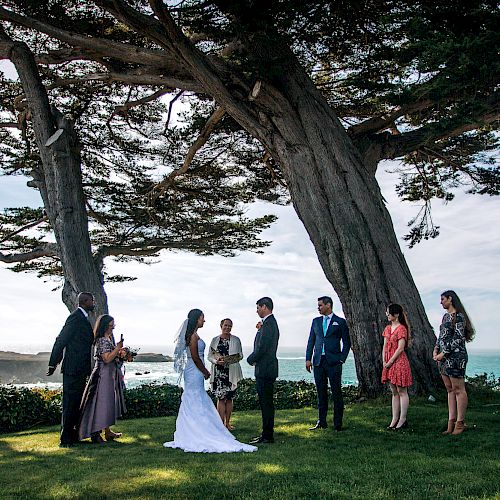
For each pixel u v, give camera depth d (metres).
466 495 4.89
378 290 12.48
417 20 10.43
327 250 12.91
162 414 13.32
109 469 6.23
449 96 10.93
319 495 4.95
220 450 7.23
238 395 14.30
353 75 15.09
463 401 7.90
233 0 10.88
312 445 7.40
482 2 11.30
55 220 16.72
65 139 16.89
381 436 7.94
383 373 8.72
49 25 14.20
